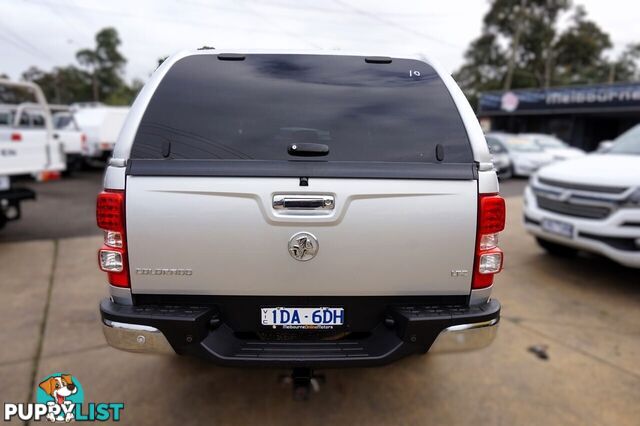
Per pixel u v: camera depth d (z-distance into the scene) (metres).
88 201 8.91
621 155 4.79
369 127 2.12
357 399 2.57
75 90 56.81
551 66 39.44
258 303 2.00
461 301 2.06
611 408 2.50
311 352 1.98
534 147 14.35
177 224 1.89
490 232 1.99
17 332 3.26
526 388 2.68
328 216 1.90
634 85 21.20
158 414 2.42
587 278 4.56
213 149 2.02
